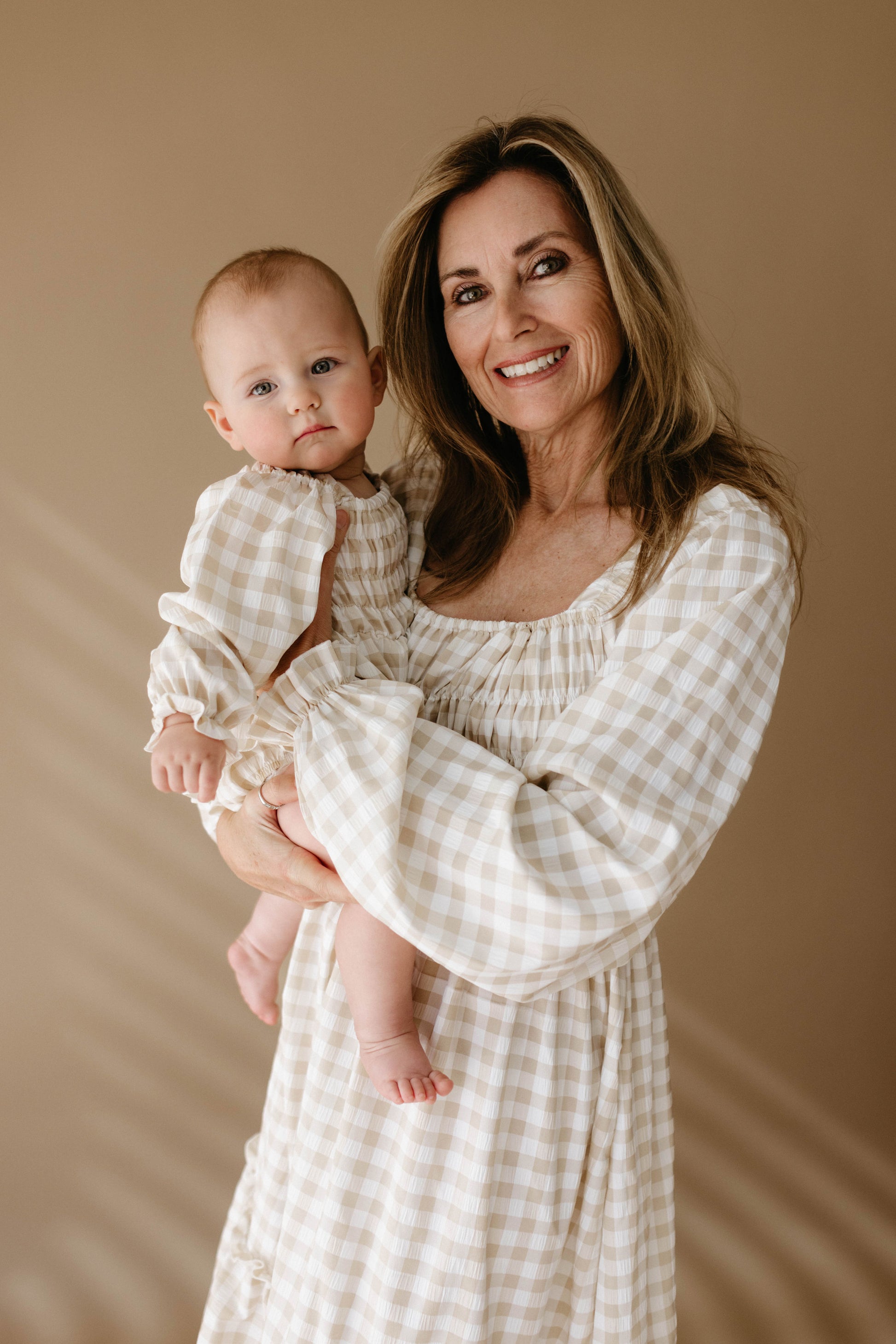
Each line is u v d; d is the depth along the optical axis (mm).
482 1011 1040
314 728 1030
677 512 1080
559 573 1166
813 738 2006
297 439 1156
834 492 1950
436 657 1155
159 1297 2121
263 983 1397
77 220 1975
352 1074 1092
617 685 992
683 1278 2109
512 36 1924
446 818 956
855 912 2039
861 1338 2049
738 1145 2094
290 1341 1100
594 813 944
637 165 1920
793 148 1903
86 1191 2123
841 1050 2068
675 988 2082
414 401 1308
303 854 1059
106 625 2041
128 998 2105
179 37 1945
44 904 2090
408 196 1951
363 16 1936
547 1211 1041
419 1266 1040
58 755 2064
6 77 1950
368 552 1182
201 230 1972
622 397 1204
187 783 962
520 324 1116
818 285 1919
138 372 2000
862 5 1877
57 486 2023
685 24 1901
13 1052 2107
